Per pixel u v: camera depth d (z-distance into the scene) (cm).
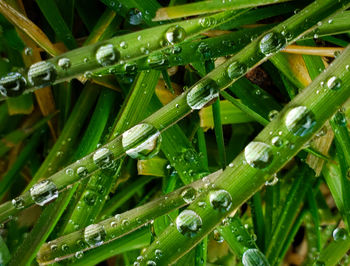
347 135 9
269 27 9
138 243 9
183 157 9
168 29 8
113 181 9
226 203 8
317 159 9
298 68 9
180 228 8
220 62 9
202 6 8
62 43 9
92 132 9
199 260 9
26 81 8
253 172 8
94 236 8
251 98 9
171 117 8
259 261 9
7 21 9
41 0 9
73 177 8
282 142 8
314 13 8
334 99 8
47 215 9
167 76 9
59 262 9
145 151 9
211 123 9
